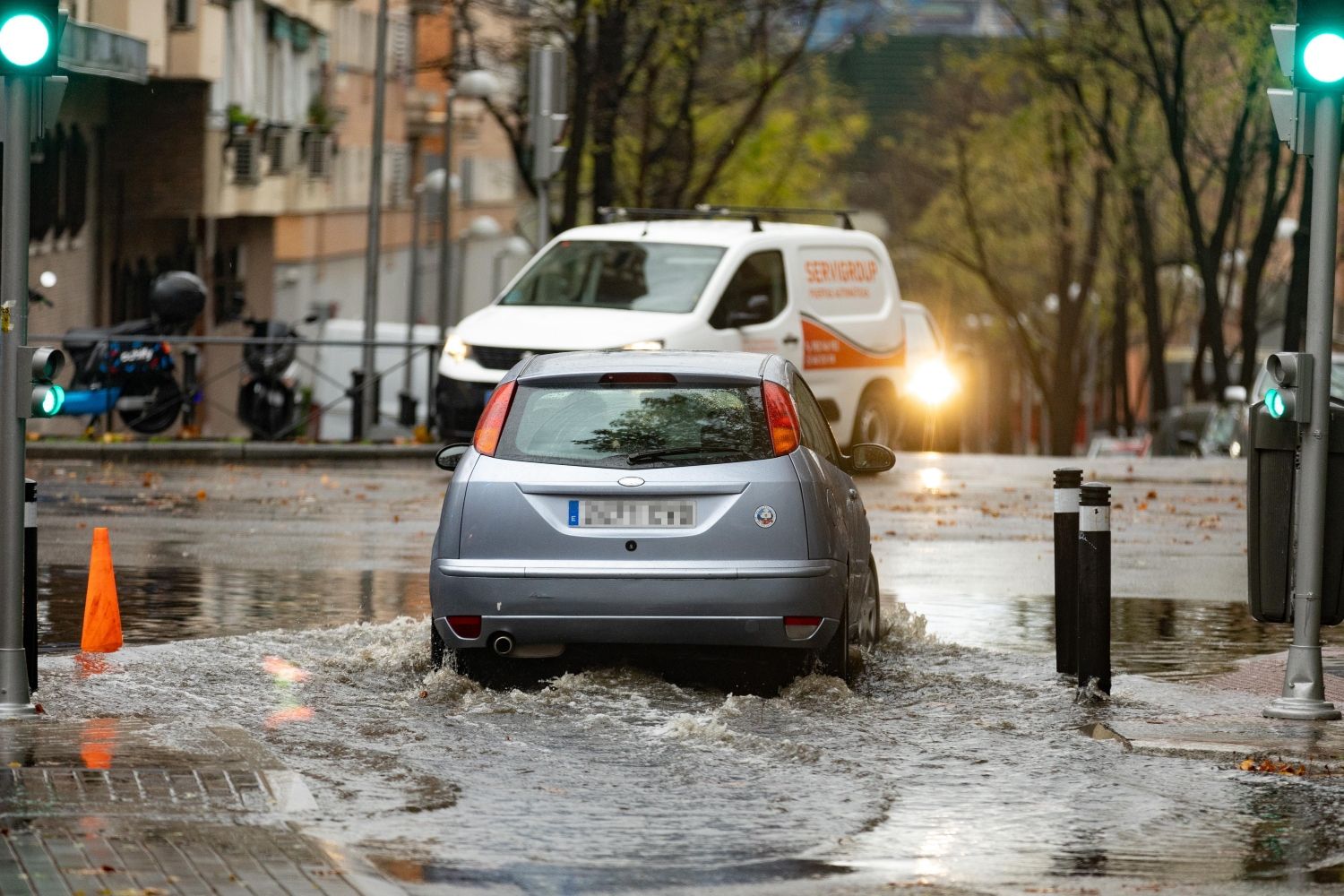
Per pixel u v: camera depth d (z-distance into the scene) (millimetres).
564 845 18031
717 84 104000
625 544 24969
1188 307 159750
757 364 26500
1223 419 86188
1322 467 24672
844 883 16875
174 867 16188
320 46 130750
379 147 81875
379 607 33188
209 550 40562
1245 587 37969
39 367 22734
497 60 97875
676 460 25250
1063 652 27719
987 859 17734
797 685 25422
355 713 24078
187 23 95188
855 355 58375
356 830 18266
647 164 102062
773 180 132375
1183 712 24859
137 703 24016
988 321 192375
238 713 23844
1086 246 142000
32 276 87688
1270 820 19281
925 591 36375
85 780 19172
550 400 25891
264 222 123188
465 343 54062
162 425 66750
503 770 21125
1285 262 142750
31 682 24109
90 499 49625
